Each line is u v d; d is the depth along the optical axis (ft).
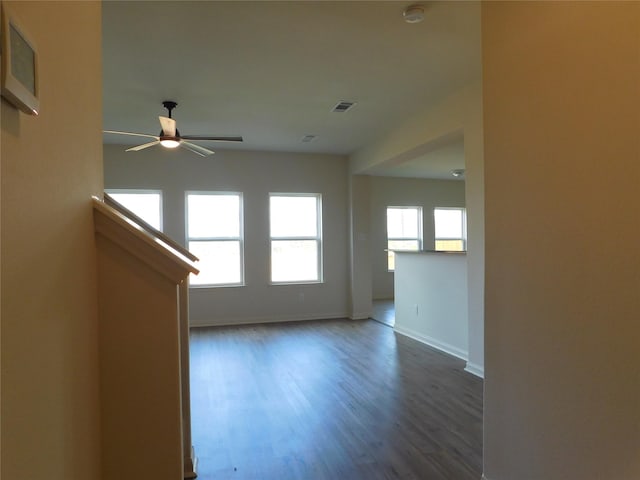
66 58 3.03
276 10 8.13
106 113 14.33
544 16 5.28
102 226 3.45
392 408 9.86
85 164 3.52
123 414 3.52
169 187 19.62
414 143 15.14
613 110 4.42
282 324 20.29
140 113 14.39
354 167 21.13
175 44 9.46
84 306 3.18
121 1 7.72
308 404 10.13
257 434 8.55
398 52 10.04
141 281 3.52
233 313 20.47
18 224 2.09
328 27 8.80
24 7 2.21
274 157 21.06
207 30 8.86
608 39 4.47
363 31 9.00
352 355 14.58
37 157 2.38
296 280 21.84
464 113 12.39
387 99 13.30
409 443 8.15
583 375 4.80
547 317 5.28
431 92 12.76
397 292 18.71
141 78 11.39
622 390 4.37
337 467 7.30
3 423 1.91
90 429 3.26
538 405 5.43
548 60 5.22
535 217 5.44
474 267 12.33
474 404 10.09
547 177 5.25
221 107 13.89
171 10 8.04
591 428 4.70
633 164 4.24
